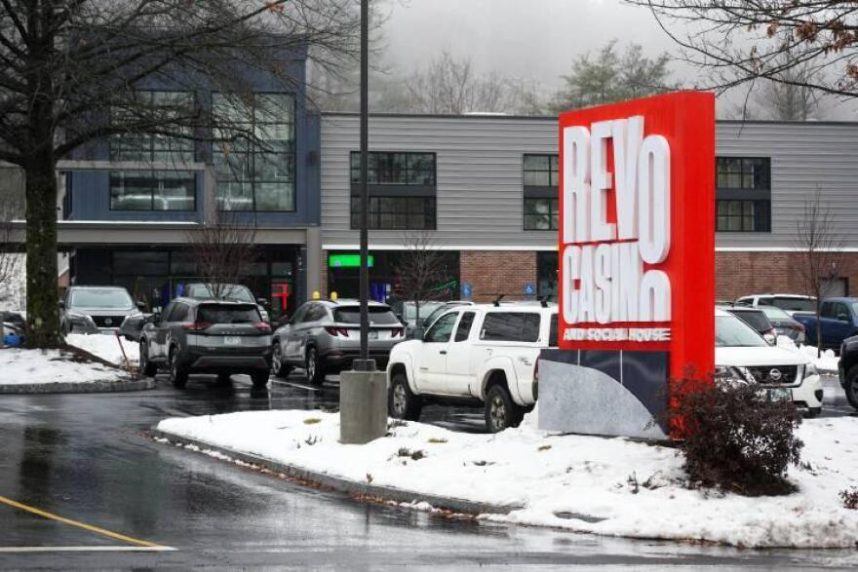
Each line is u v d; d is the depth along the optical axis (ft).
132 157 132.16
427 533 37.78
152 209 171.22
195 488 46.44
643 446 46.78
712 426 41.86
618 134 50.21
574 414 51.49
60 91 84.74
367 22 56.65
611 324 50.67
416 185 183.32
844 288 191.31
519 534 37.91
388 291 181.37
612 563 32.73
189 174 171.73
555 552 34.50
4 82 88.43
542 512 40.34
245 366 90.27
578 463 45.14
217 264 152.87
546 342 57.82
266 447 54.85
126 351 118.62
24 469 50.06
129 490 45.32
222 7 88.12
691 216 47.57
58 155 96.32
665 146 47.88
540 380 53.11
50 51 88.79
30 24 88.79
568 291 52.70
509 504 41.60
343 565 31.60
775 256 190.60
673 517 38.37
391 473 47.19
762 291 190.29
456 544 35.68
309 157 176.45
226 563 31.58
